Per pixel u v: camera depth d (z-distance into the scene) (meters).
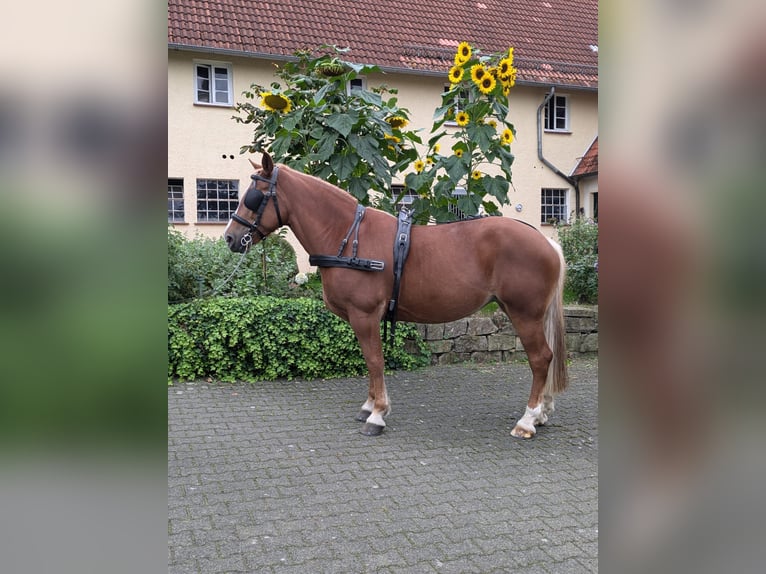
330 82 5.74
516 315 4.00
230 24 11.29
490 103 5.29
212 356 5.52
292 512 2.90
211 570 2.36
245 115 10.98
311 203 4.09
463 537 2.66
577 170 13.13
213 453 3.74
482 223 4.04
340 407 4.83
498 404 5.00
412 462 3.62
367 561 2.44
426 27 13.09
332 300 4.18
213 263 6.51
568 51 13.83
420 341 6.39
